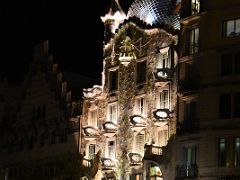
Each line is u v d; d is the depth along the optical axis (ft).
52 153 237.66
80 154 220.43
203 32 180.45
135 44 210.18
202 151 172.35
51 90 245.45
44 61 253.03
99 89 222.07
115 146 210.79
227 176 166.81
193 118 177.47
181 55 185.98
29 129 253.85
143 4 214.90
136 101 205.87
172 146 186.70
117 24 225.76
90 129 220.23
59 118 237.86
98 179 213.87
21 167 253.85
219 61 175.83
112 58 219.41
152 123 196.65
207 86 175.73
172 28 196.54
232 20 176.65
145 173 189.06
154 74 195.42
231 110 170.50
